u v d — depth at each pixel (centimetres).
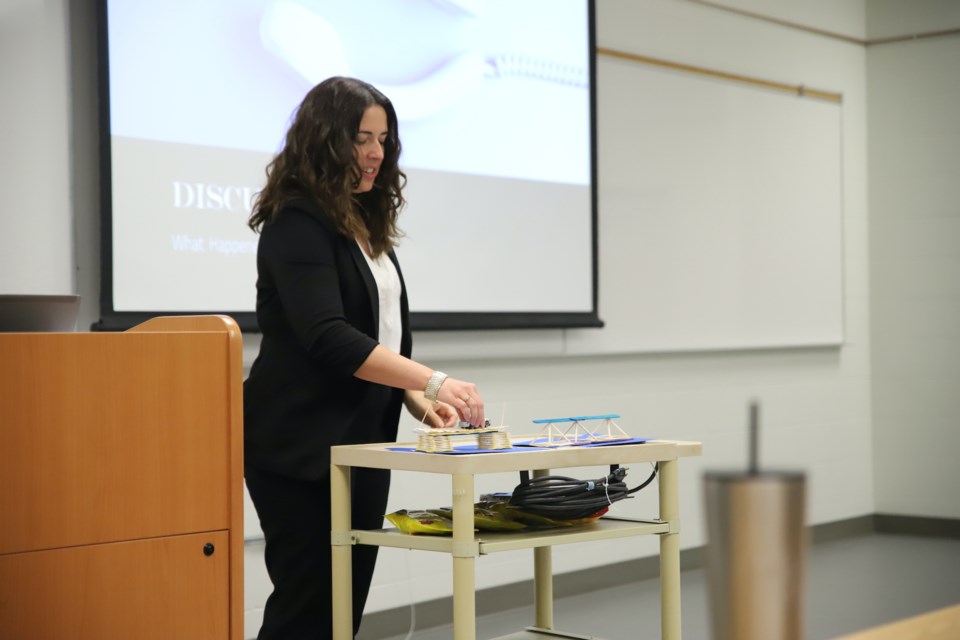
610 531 176
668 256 458
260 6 318
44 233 282
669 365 459
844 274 545
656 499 442
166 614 152
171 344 154
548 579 217
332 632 183
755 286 497
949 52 547
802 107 524
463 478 156
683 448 187
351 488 188
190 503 155
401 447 176
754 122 499
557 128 405
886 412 559
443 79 368
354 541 180
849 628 335
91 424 146
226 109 311
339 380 183
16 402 139
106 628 146
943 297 549
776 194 509
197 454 156
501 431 171
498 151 386
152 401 152
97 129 291
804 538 23
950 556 493
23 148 279
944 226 548
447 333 372
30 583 140
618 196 439
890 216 559
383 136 185
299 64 327
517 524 174
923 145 552
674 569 186
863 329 558
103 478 146
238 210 313
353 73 342
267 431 183
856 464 551
